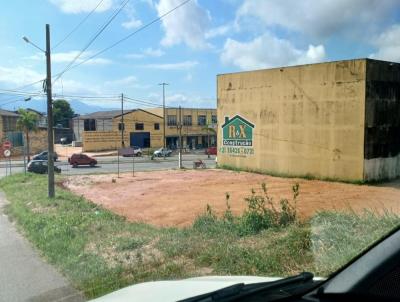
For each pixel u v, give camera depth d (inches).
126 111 3499.0
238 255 280.4
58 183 1090.7
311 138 1022.4
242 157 1224.8
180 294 98.0
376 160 948.6
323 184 900.6
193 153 3316.9
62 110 4690.0
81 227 449.1
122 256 323.9
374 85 933.2
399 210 474.0
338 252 245.3
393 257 76.8
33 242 431.8
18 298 257.8
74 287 273.0
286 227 343.9
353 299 74.8
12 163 2309.3
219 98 1289.4
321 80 992.9
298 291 83.3
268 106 1128.2
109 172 1503.4
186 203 672.4
